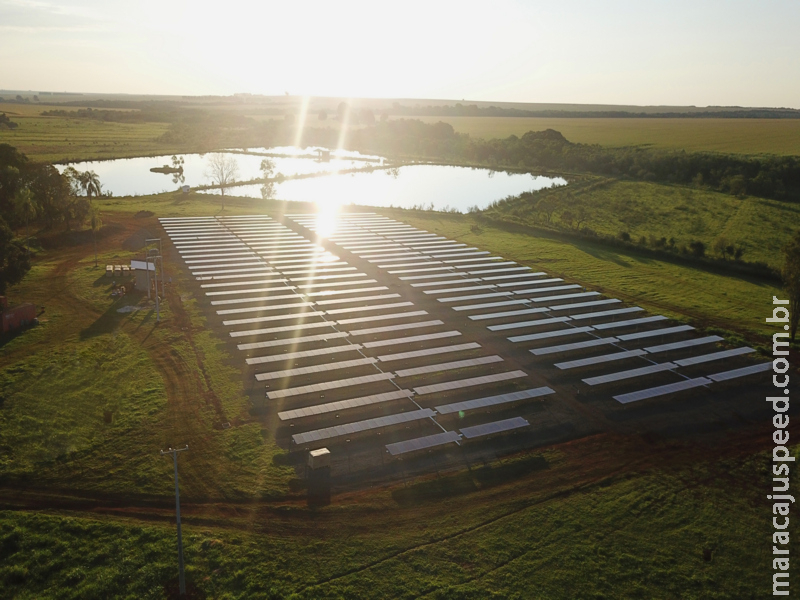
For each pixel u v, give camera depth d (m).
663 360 54.38
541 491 34.66
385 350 54.28
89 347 50.81
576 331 59.59
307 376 48.38
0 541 28.38
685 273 84.75
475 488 34.72
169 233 95.00
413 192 156.62
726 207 130.50
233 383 46.19
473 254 91.06
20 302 61.50
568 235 104.44
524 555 29.33
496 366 52.00
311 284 72.75
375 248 92.81
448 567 28.33
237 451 37.19
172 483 33.75
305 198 142.38
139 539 29.08
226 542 29.27
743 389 48.94
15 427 38.16
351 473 35.72
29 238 85.00
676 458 38.72
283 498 33.06
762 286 79.25
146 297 64.75
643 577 28.22
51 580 26.45
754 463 38.38
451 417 42.91
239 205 123.38
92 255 81.25
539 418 43.28
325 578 27.28
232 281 72.56
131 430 38.81
